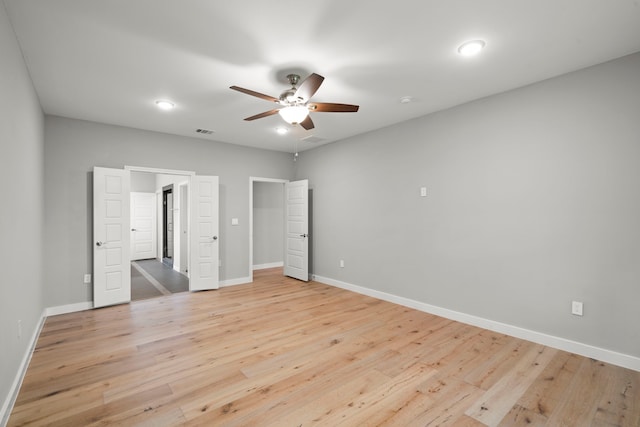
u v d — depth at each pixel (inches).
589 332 107.7
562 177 113.4
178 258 272.2
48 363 103.0
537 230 119.6
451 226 147.4
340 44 94.1
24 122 100.9
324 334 128.4
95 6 76.1
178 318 148.2
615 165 102.3
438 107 147.9
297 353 111.0
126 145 177.9
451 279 147.6
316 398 84.0
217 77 115.9
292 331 131.6
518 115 124.6
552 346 115.5
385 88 126.1
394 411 78.5
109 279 166.9
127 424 73.2
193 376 95.0
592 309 107.0
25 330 101.3
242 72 112.1
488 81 119.4
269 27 85.5
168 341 121.2
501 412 78.4
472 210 139.3
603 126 104.6
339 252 211.8
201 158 206.4
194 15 80.0
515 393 86.4
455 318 145.4
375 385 90.4
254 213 285.0
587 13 79.7
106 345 117.4
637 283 98.4
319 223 229.0
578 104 109.8
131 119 164.4
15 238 88.0
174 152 195.2
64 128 159.3
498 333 129.5
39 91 126.5
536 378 94.0
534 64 106.1
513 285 126.3
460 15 80.4
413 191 164.4
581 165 109.2
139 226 335.6
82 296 162.4
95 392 86.4
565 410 79.0
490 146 133.0
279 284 221.3
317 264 231.6
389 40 92.0
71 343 119.2
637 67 98.3
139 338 124.2
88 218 165.2
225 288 209.3
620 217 101.4
